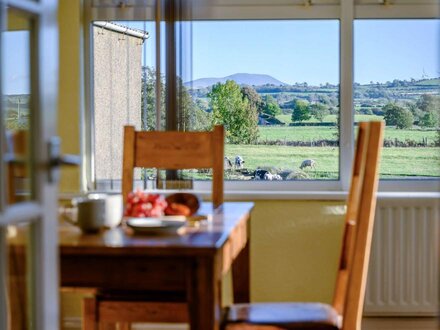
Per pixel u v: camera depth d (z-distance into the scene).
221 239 2.18
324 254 3.97
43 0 1.67
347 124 4.10
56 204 1.73
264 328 2.54
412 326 3.96
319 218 3.97
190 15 3.97
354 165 2.89
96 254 2.10
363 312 3.98
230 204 3.22
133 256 2.12
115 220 2.48
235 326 2.54
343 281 2.83
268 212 3.98
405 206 3.96
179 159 3.29
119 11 4.01
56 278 1.73
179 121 3.96
